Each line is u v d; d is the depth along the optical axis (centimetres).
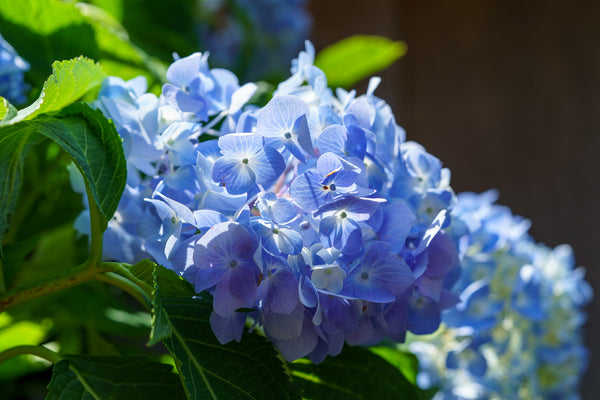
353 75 126
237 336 73
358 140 72
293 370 80
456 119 260
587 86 255
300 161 71
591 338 243
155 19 132
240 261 71
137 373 74
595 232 251
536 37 258
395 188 75
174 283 73
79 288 96
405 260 74
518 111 258
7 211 81
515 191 257
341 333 74
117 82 76
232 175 71
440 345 104
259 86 96
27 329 99
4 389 119
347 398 80
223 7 162
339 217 71
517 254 103
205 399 71
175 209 70
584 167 254
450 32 261
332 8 247
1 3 87
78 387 73
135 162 75
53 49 90
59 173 95
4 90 87
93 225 73
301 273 71
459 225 79
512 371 109
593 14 255
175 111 75
